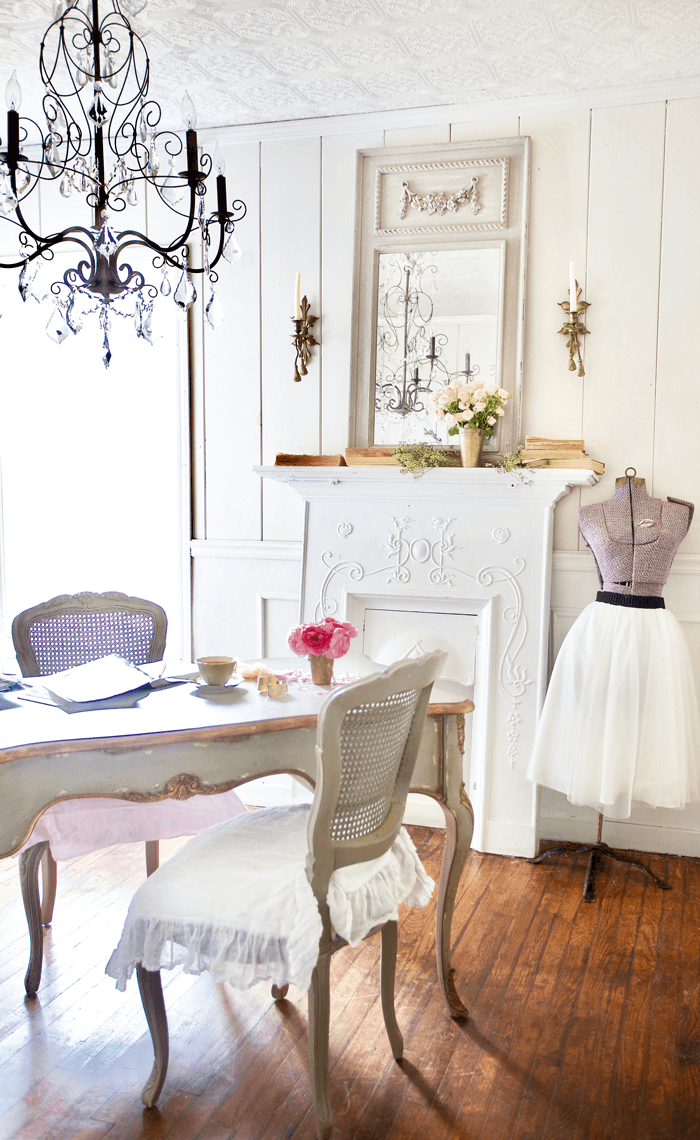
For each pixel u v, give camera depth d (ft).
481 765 10.97
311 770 6.84
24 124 12.25
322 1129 5.75
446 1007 7.47
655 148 10.61
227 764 6.55
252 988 7.86
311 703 7.15
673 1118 6.13
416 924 9.01
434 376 11.55
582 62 9.98
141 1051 6.88
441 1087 6.45
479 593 10.95
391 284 11.68
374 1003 7.54
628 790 9.55
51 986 7.75
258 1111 6.19
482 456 11.25
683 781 9.57
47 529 13.73
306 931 5.51
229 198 12.26
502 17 8.95
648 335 10.77
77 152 6.58
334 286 11.94
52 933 8.68
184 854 6.31
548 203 11.02
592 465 10.34
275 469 11.37
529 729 10.78
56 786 6.09
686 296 10.61
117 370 13.32
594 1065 6.72
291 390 12.23
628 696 9.59
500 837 10.91
